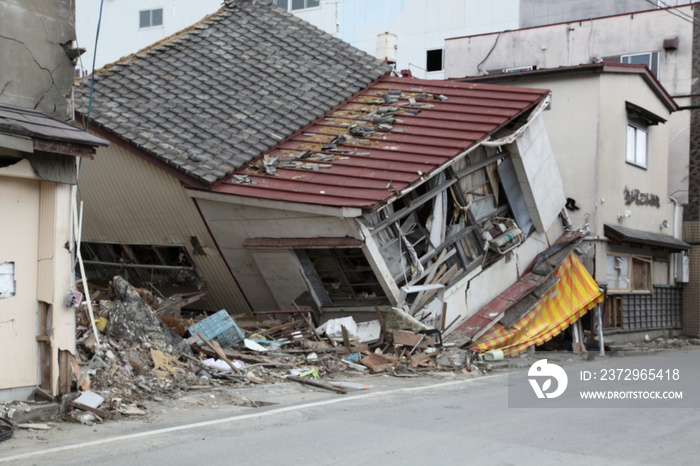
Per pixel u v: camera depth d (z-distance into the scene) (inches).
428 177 512.1
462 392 399.2
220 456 243.0
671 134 964.6
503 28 1197.7
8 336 305.7
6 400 303.9
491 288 626.8
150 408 326.0
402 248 542.3
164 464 232.2
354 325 521.7
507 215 663.8
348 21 1321.4
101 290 590.2
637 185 822.5
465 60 1053.8
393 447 258.2
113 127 523.2
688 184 955.3
